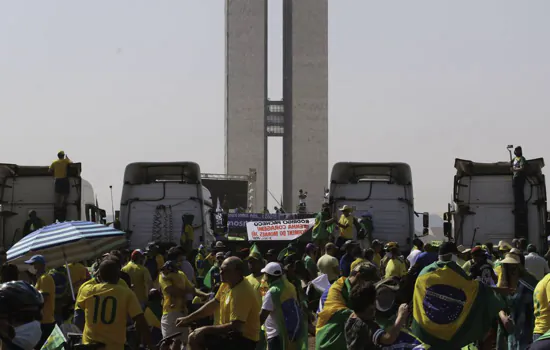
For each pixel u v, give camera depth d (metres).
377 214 26.33
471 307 9.18
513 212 25.17
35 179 27.53
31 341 6.77
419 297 9.27
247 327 9.46
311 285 13.90
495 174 25.55
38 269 12.34
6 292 6.61
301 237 26.92
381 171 27.02
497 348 11.98
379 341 7.39
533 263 14.20
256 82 125.12
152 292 13.77
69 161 26.81
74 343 9.85
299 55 124.75
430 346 9.18
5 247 27.17
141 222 26.39
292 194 123.38
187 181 26.58
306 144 123.75
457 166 25.58
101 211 30.64
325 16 125.25
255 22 125.50
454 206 25.72
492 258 19.16
